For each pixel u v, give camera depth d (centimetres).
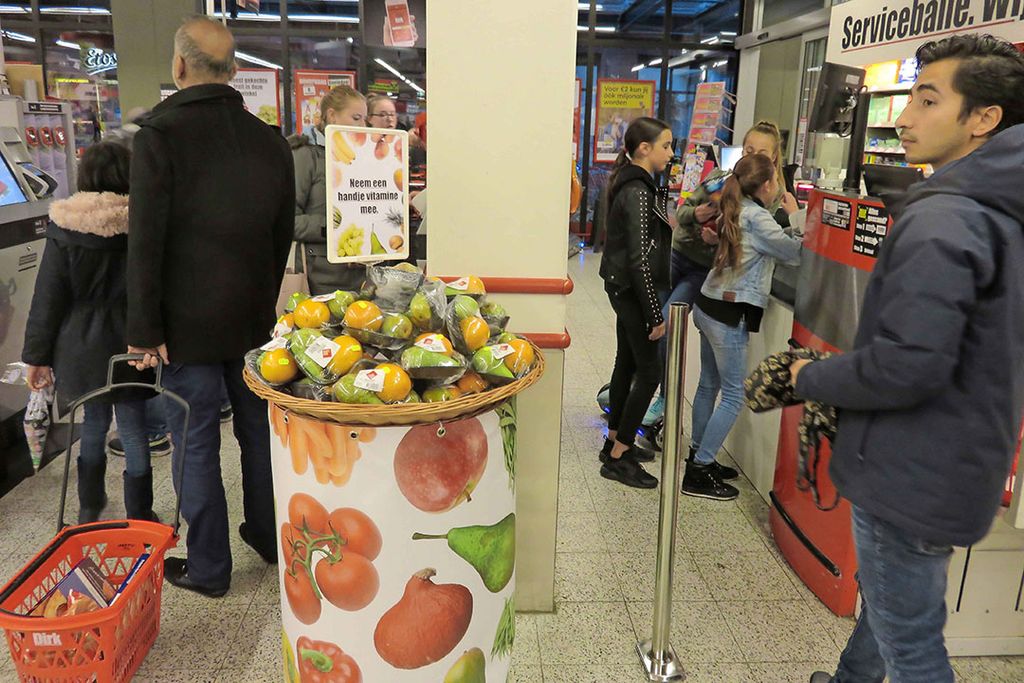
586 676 204
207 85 206
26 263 333
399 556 150
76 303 238
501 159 201
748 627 227
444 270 208
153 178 195
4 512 285
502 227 205
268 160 221
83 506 261
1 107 371
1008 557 208
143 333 201
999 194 127
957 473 133
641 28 939
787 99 846
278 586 243
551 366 214
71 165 427
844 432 148
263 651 212
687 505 307
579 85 937
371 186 168
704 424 323
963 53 137
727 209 286
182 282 208
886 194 204
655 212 294
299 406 142
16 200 333
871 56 399
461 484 151
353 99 317
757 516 298
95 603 189
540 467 221
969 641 215
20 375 304
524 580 230
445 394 149
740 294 289
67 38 884
